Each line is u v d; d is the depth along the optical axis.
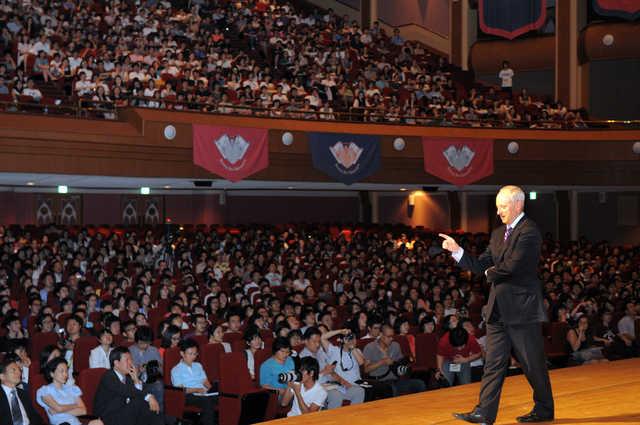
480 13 29.48
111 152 17.89
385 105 23.98
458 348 12.31
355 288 17.12
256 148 19.70
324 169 20.70
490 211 28.98
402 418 5.64
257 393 10.22
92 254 17.88
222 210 27.31
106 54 21.41
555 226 28.83
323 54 27.22
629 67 28.78
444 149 22.27
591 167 23.67
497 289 5.41
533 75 31.31
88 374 9.53
